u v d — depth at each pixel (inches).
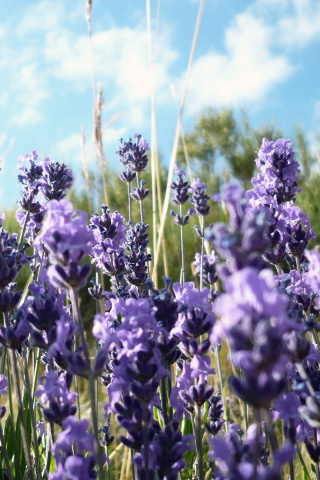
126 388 11.9
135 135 30.9
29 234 25.8
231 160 126.9
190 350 13.1
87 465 10.6
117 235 21.3
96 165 28.3
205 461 20.2
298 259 17.4
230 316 8.4
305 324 12.7
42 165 25.5
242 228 9.1
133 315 12.0
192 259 62.1
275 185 20.1
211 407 20.0
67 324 12.5
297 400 11.7
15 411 25.5
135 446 11.9
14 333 13.7
